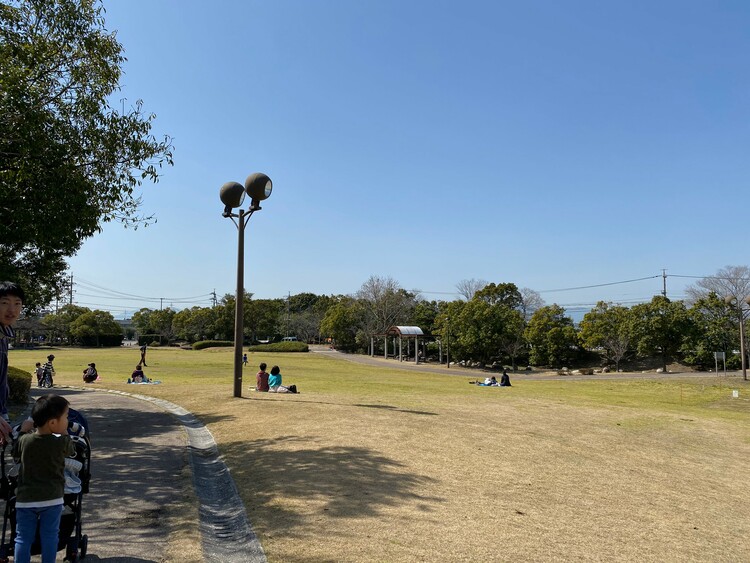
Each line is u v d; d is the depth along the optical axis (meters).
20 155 8.33
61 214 8.70
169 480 6.29
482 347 51.84
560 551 4.50
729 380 33.19
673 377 37.03
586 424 12.30
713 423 14.40
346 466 6.57
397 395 17.09
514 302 72.06
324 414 10.71
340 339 77.06
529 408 14.47
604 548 4.75
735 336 44.47
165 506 5.25
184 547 4.17
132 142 9.70
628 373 44.28
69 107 9.29
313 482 5.87
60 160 8.69
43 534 3.27
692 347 44.97
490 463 7.52
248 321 83.69
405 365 54.25
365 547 4.14
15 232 8.56
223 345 76.69
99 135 9.34
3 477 3.56
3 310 3.81
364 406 12.40
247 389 16.92
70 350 68.56
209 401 13.33
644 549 4.90
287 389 16.16
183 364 40.84
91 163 9.55
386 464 6.84
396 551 4.10
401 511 5.07
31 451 3.31
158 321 92.88
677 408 18.69
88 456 4.05
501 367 52.62
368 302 78.44
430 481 6.25
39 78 9.04
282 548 4.08
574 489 6.73
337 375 33.66
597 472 7.84
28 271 12.86
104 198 9.96
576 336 51.03
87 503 5.34
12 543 3.54
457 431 9.66
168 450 8.07
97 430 9.88
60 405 3.39
